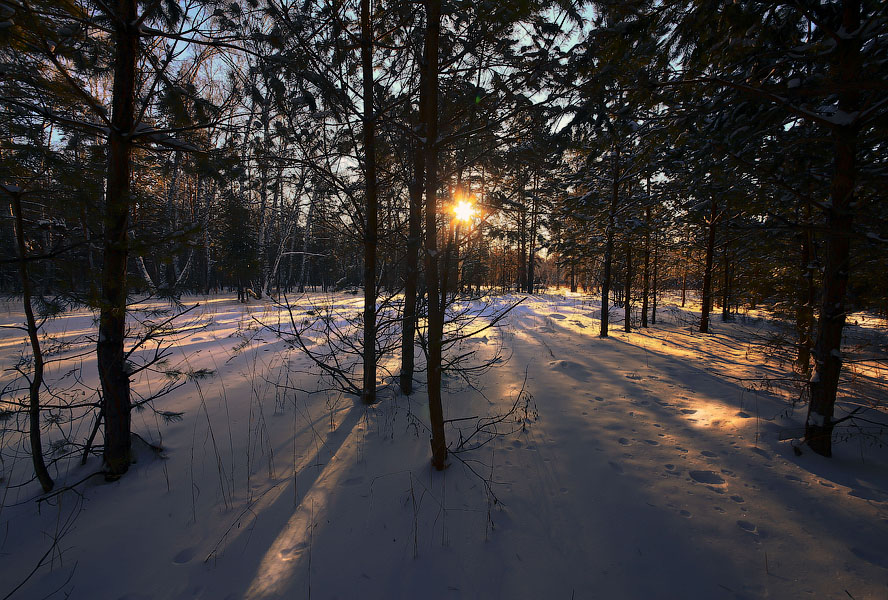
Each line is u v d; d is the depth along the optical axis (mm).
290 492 3020
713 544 2398
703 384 5773
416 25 3678
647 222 10703
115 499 2910
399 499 2926
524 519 2691
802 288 6344
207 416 4422
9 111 2562
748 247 6820
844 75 2906
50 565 2289
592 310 17406
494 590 2125
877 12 2629
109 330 3057
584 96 3146
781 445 3637
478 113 3654
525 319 14109
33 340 2766
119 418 3154
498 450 3668
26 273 2633
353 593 2105
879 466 3223
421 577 2215
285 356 7418
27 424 4062
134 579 2199
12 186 2502
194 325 10797
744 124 3387
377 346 5371
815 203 3465
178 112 3137
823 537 2426
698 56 3146
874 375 6258
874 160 3676
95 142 3158
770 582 2111
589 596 2074
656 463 3377
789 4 2947
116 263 2869
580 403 4938
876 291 4723
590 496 2932
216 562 2324
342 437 3941
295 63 3307
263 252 16891
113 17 2613
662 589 2105
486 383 5820
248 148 3705
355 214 4520
